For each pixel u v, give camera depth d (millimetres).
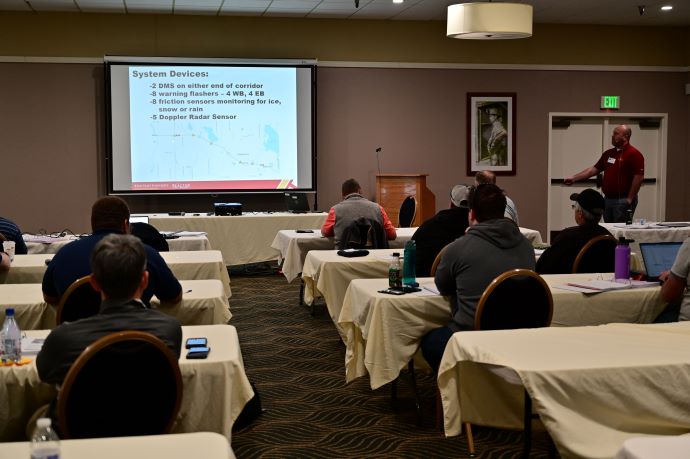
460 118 10570
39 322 3576
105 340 2133
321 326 6094
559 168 11031
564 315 3730
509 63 10641
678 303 3838
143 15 9734
